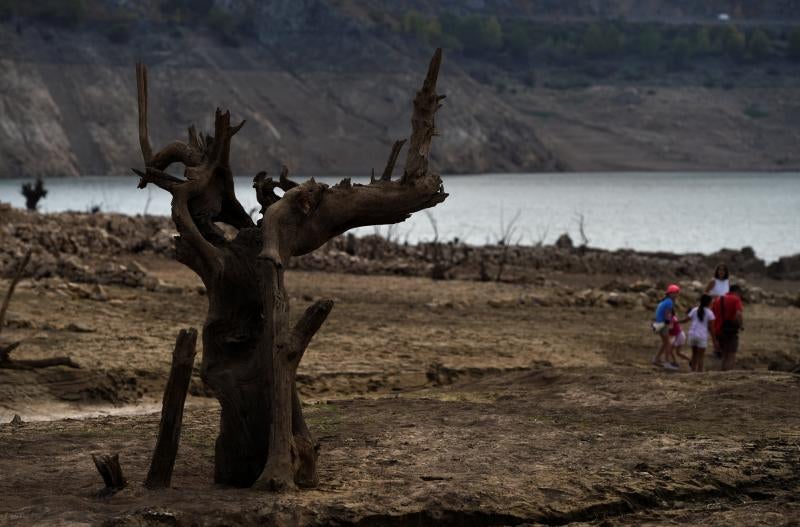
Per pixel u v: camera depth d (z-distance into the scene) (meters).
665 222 167.00
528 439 16.41
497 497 12.91
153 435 17.27
